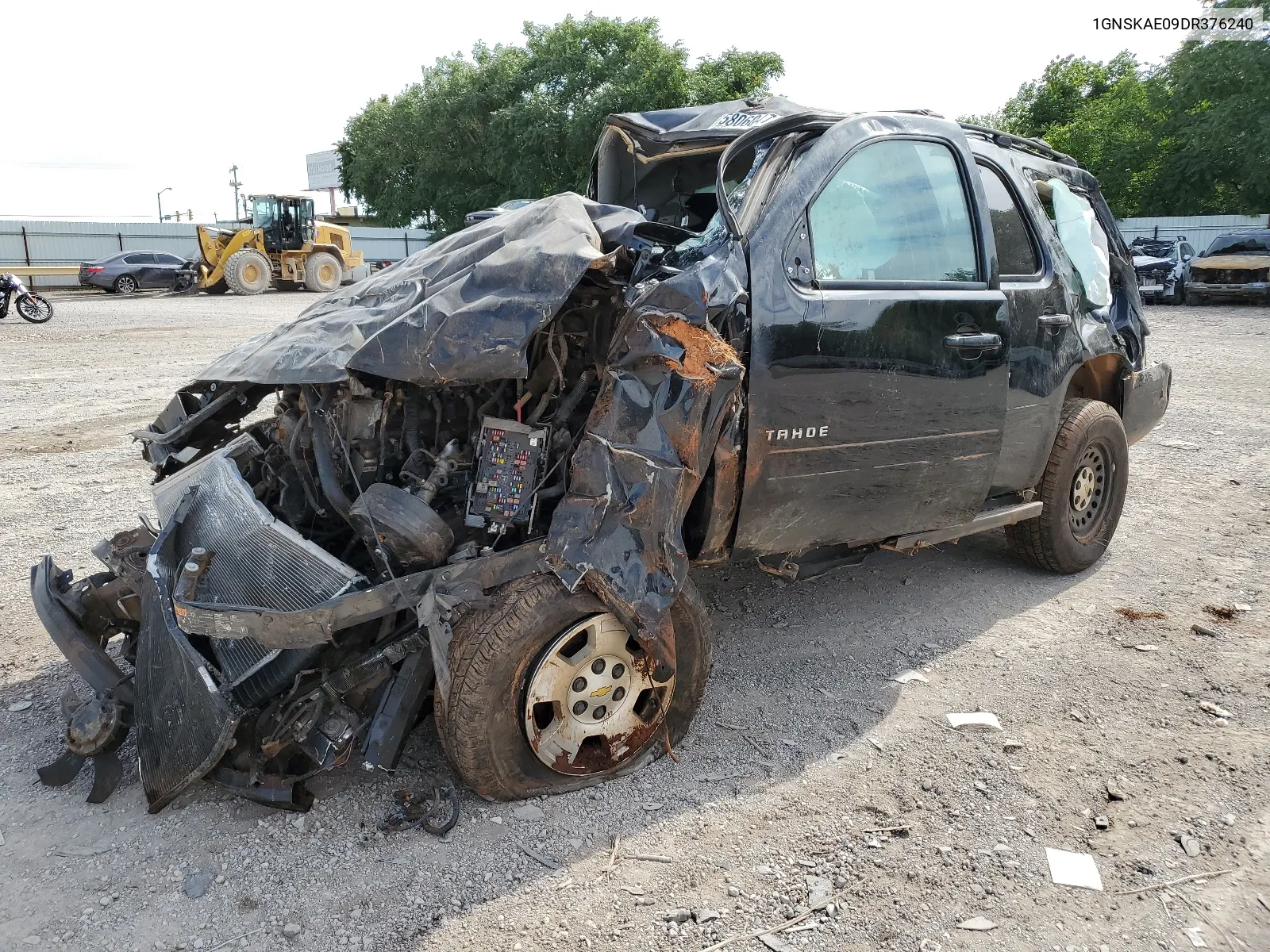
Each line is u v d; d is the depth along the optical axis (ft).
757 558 11.34
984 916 7.91
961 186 12.78
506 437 9.61
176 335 53.31
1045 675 12.28
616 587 8.92
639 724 9.87
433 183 139.33
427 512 8.86
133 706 9.73
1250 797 9.58
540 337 10.52
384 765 8.59
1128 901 8.11
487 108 128.16
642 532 9.09
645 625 9.07
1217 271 65.05
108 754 9.57
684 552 9.37
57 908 7.95
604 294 10.57
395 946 7.57
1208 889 8.26
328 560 8.80
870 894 8.16
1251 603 14.52
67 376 37.40
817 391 10.56
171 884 8.27
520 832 8.97
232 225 107.96
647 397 9.20
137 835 8.94
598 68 115.14
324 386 10.60
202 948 7.52
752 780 9.93
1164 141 105.29
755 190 10.82
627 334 9.36
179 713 8.84
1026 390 13.56
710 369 9.21
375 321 10.19
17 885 8.23
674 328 9.20
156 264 95.76
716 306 9.55
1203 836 8.96
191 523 10.48
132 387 34.88
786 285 10.34
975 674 12.35
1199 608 14.37
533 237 10.38
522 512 9.36
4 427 27.81
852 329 10.77
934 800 9.53
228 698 8.75
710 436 9.45
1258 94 89.86
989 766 10.15
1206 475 21.88
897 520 12.10
